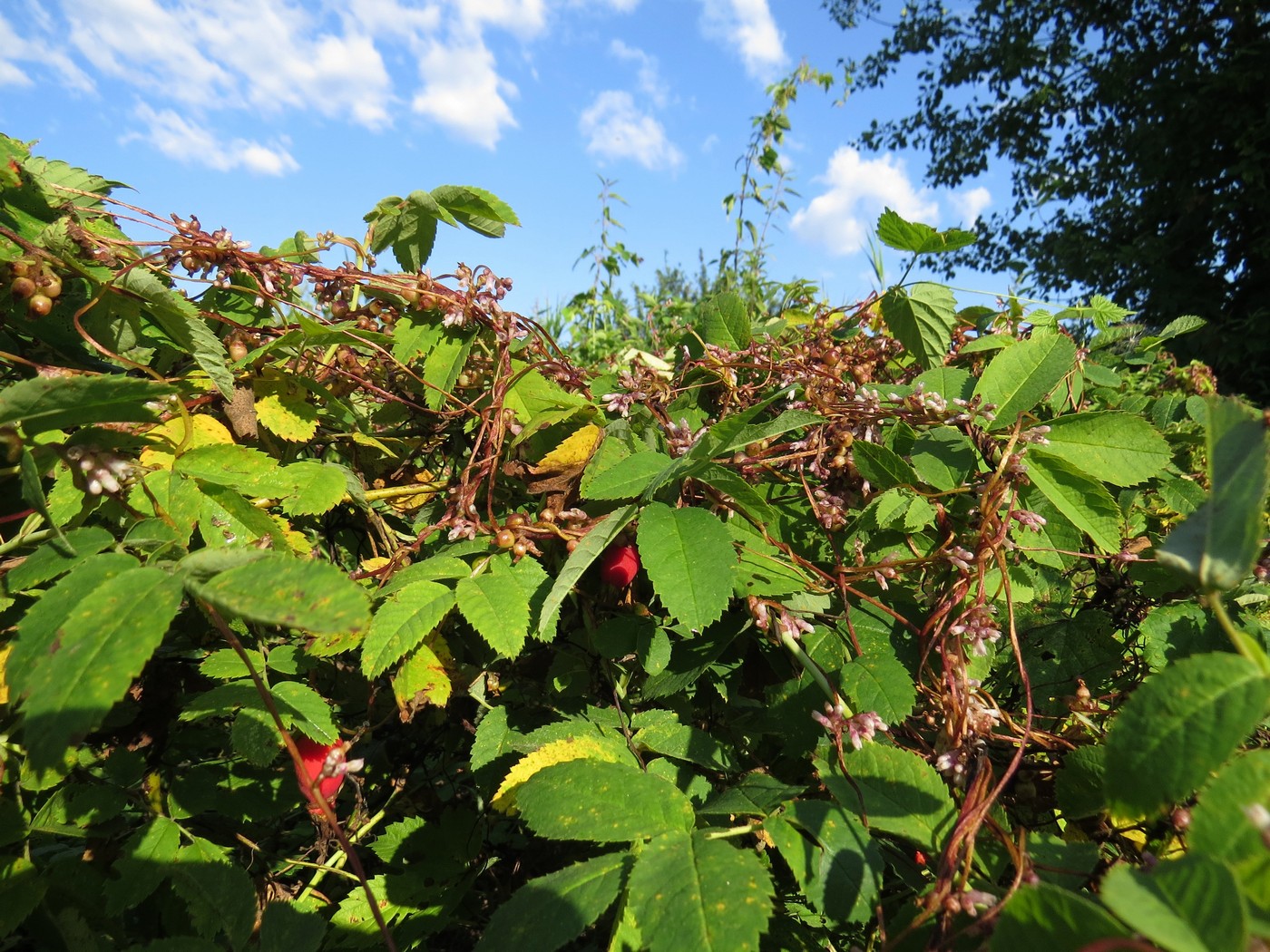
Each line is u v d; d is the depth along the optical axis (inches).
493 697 14.9
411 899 13.3
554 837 9.5
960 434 13.4
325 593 8.3
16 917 11.0
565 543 13.8
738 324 17.2
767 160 38.7
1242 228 107.7
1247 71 105.8
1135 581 14.5
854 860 9.4
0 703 11.0
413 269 17.4
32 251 12.3
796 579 12.6
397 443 16.9
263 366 14.3
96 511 11.8
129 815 12.9
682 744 11.9
